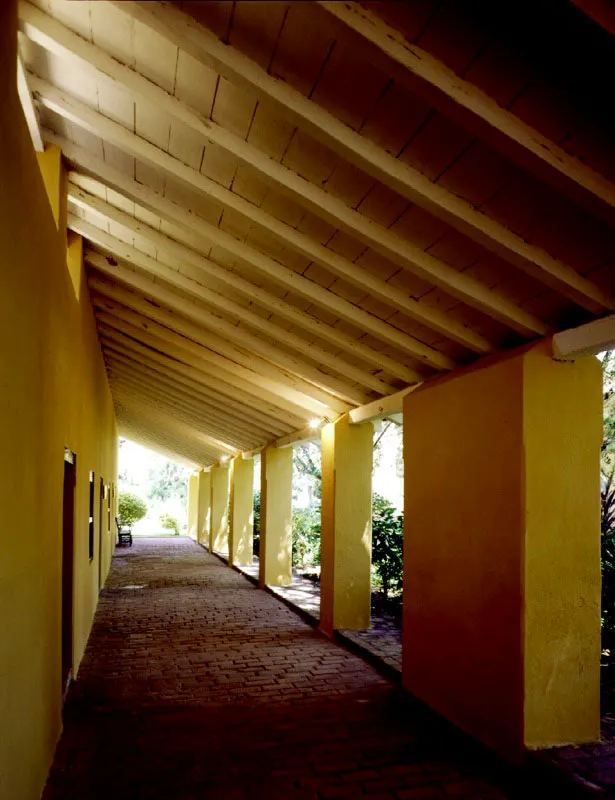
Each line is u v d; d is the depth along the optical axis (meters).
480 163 2.72
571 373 3.69
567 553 3.62
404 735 4.10
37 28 2.70
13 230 2.32
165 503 41.44
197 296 5.33
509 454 3.71
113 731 4.12
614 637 5.00
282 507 10.40
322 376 6.20
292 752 3.83
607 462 7.59
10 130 2.26
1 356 2.12
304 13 2.13
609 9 1.94
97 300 7.23
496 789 3.39
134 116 3.20
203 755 3.77
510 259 3.08
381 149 2.80
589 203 2.53
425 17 2.14
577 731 3.56
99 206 4.45
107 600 9.12
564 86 2.25
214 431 12.58
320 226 3.61
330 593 6.86
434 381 4.84
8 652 2.28
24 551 2.60
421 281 3.78
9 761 2.30
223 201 3.55
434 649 4.48
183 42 2.42
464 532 4.15
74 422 5.02
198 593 9.80
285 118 2.74
